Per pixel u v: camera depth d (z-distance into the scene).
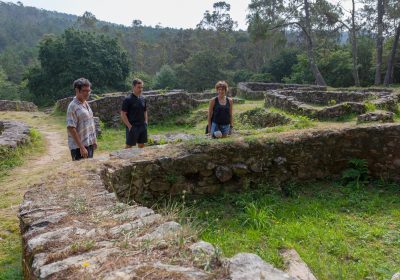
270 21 28.98
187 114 14.55
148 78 44.66
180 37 63.91
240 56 55.00
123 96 14.18
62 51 33.00
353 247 3.57
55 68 33.59
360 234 3.83
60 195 3.36
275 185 5.38
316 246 3.60
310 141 5.55
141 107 6.52
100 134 11.05
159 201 4.81
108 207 3.02
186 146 5.16
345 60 30.94
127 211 2.91
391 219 4.24
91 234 2.46
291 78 34.41
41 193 3.42
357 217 4.34
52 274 1.96
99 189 3.55
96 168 4.31
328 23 28.73
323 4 28.02
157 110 14.22
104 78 33.94
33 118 16.50
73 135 4.90
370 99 12.59
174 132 11.60
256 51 51.91
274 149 5.36
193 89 43.25
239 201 4.85
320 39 31.62
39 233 2.54
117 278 1.86
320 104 15.55
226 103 6.28
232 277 1.89
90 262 2.05
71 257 2.15
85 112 5.05
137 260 2.07
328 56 31.94
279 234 3.87
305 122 8.87
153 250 2.20
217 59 43.06
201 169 5.04
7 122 11.98
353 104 10.43
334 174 5.71
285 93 15.98
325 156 5.65
